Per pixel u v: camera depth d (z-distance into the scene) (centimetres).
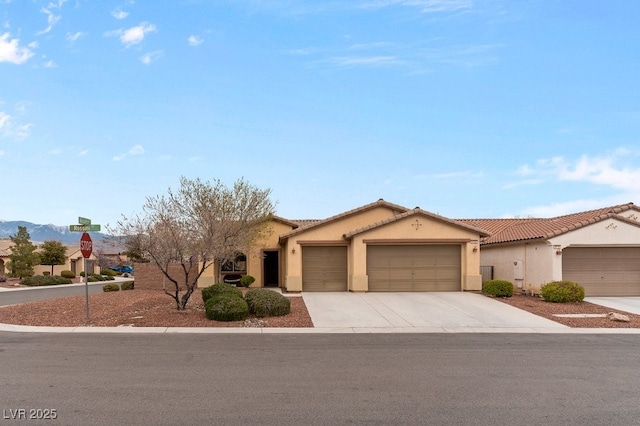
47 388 793
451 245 2383
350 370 927
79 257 5431
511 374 902
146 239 1739
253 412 679
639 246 2230
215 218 1925
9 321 1579
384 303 1967
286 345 1196
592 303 2006
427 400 736
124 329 1422
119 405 707
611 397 760
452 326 1519
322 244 2439
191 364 973
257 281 2792
